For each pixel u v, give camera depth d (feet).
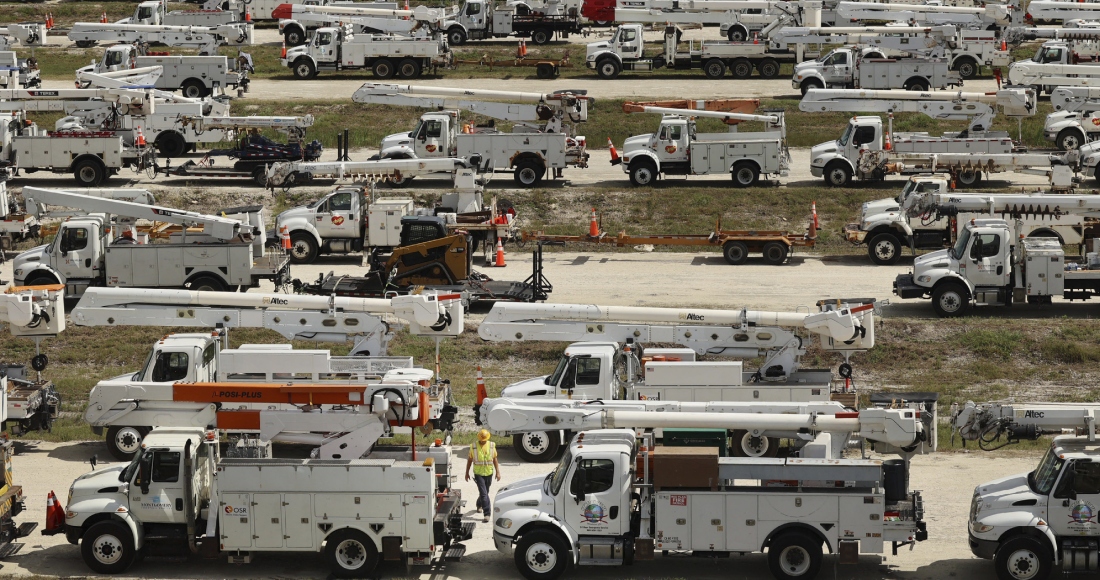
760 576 271.28
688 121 635.25
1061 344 424.87
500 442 362.94
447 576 273.54
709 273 526.16
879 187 631.15
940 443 357.61
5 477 284.61
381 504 267.18
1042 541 259.19
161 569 277.23
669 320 361.92
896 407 284.00
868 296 488.02
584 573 273.95
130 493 273.75
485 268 537.24
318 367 355.56
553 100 641.40
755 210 611.06
